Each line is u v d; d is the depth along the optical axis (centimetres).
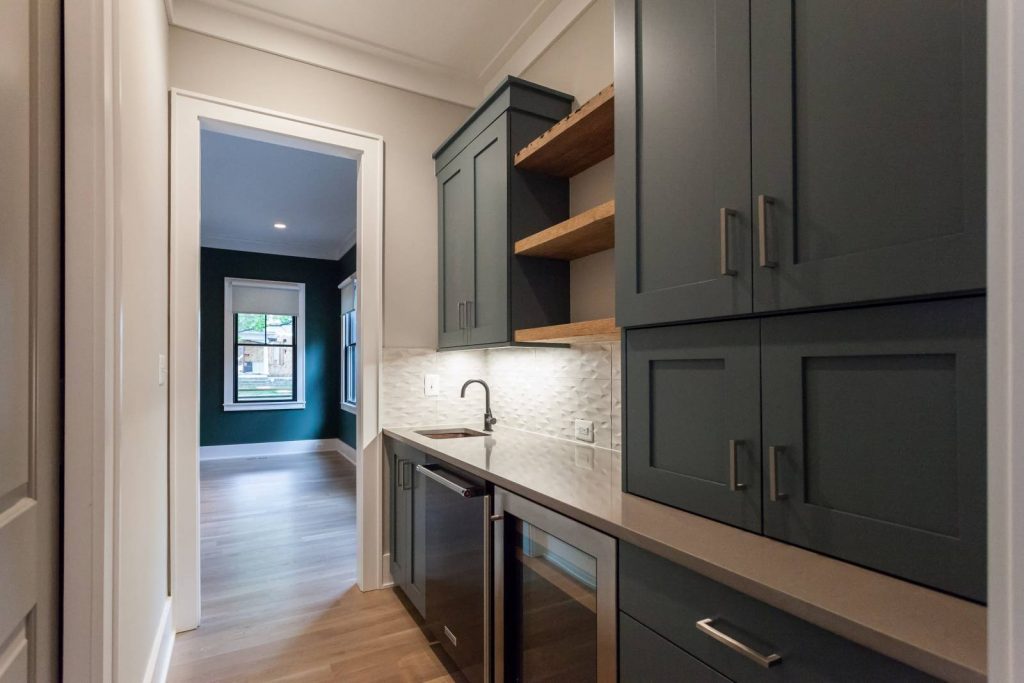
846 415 87
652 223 127
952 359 74
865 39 83
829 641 71
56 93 102
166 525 216
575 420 219
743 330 105
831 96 88
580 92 226
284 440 689
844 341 87
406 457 244
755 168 101
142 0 160
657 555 99
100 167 108
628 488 134
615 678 110
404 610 243
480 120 239
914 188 76
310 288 710
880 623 65
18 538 83
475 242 242
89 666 103
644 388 130
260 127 245
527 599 148
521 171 220
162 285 207
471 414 290
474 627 173
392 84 277
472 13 239
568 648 128
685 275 117
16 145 83
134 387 146
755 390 102
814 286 89
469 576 177
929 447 76
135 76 149
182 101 228
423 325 283
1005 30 39
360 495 267
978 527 70
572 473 159
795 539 93
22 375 85
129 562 138
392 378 273
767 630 79
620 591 109
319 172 423
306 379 703
